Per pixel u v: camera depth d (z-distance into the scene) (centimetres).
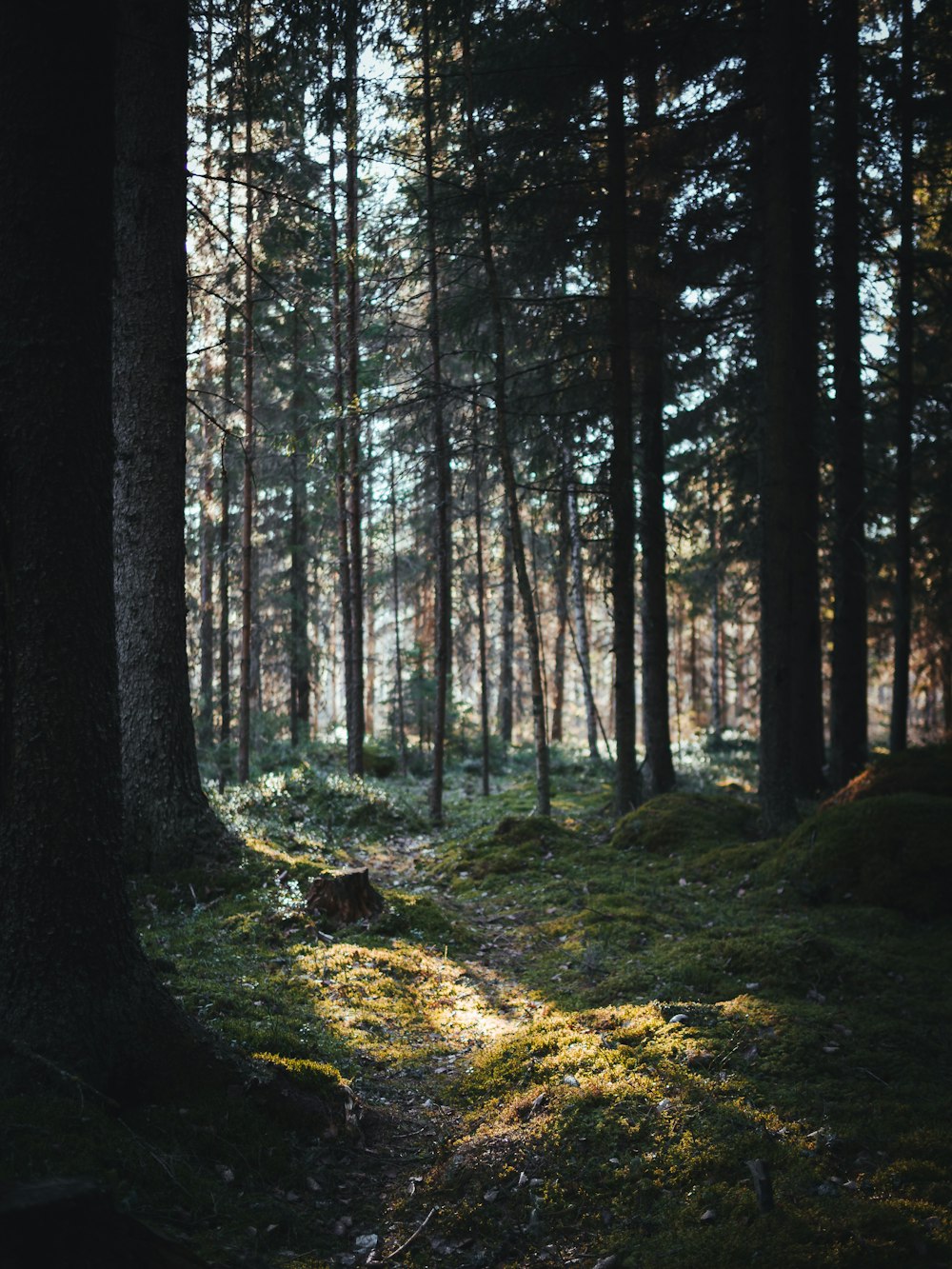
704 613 2591
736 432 1617
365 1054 552
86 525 396
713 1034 537
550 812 1479
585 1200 390
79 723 395
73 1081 369
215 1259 312
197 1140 389
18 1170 316
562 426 1320
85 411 395
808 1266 325
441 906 954
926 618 2028
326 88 1020
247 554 1398
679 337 1420
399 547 2780
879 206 1471
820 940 686
